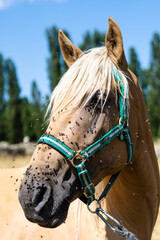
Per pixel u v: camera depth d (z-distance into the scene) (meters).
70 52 2.40
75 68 2.00
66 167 1.80
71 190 1.80
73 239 2.19
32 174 1.73
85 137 1.86
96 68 1.96
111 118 1.95
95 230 2.20
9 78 37.97
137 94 2.25
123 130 2.00
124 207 2.27
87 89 1.90
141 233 2.29
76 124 1.86
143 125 2.30
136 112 2.21
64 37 2.39
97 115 1.91
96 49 2.14
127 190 2.27
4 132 32.34
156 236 4.41
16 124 27.14
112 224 2.21
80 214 2.24
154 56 36.19
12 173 2.57
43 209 1.67
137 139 2.23
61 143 1.81
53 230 2.22
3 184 2.47
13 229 2.24
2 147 14.34
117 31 2.07
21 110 27.06
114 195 2.27
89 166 1.89
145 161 2.27
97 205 2.25
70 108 1.88
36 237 2.20
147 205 2.31
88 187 1.85
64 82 1.98
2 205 2.34
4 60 39.62
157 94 27.84
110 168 2.00
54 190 1.74
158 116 24.22
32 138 19.72
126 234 1.94
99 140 1.90
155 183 2.38
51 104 2.05
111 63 2.05
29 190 1.69
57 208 1.71
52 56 22.34
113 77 2.02
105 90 1.94
